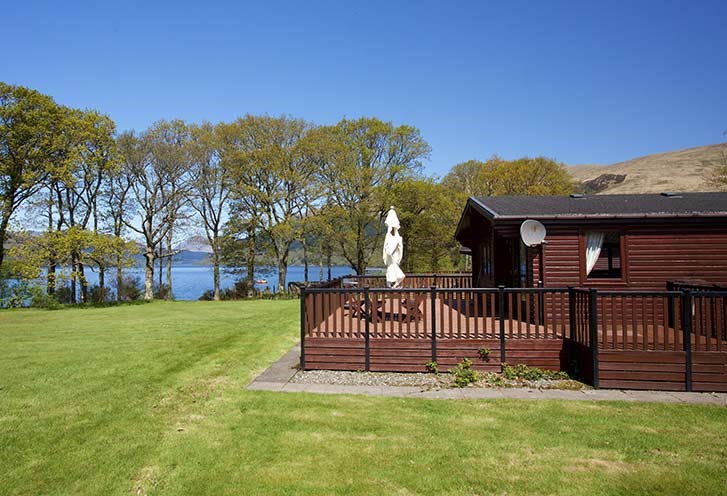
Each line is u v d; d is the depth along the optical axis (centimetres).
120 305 2661
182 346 1091
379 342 843
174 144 2942
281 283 3175
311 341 861
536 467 458
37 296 2583
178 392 717
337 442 524
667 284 998
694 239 1001
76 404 657
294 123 3056
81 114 2708
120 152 2853
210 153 2994
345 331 905
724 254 998
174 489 422
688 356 698
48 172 2530
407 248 3312
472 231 1639
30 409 635
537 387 732
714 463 462
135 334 1284
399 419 596
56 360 934
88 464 471
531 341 812
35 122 2430
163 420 595
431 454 491
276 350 1046
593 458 477
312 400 677
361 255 3166
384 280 1550
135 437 540
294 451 501
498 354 816
